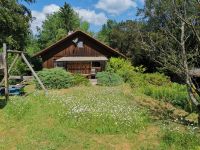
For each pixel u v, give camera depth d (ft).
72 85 89.61
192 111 63.21
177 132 41.37
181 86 91.20
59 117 47.42
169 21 41.91
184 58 42.34
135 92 82.74
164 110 62.03
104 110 52.08
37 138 39.06
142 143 38.93
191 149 35.70
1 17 126.21
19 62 112.37
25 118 47.52
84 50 138.92
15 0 138.31
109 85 96.78
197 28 41.96
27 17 145.38
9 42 129.18
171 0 40.01
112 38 207.62
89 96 71.00
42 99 61.11
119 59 129.08
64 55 137.90
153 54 45.09
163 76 108.78
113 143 38.83
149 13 42.75
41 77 83.20
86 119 45.93
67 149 36.42
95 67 137.08
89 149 36.70
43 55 136.98
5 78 59.00
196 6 38.96
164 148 37.04
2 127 43.78
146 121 48.24
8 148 36.76
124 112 52.54
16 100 57.72
